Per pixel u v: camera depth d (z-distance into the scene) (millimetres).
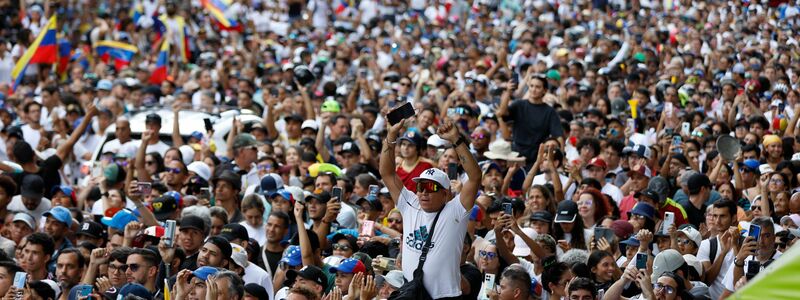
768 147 39000
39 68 63406
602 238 29250
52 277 31562
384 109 47562
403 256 24406
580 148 39656
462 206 24016
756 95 50750
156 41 72625
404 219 24516
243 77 61969
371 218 33562
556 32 73812
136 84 58406
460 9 89250
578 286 24766
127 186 39812
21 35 68188
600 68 58250
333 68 69375
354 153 41406
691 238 29844
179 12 75000
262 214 33406
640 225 31703
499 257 28641
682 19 74375
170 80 63531
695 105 49656
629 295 26844
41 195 37000
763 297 15797
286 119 45688
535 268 28828
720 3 75375
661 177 34000
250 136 40969
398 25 84875
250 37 79062
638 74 53188
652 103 50875
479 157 40469
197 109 50219
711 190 35750
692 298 25703
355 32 85625
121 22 81000
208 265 27984
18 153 40719
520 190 38188
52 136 49156
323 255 30594
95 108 43281
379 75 63219
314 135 45531
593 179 35156
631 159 38219
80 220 35875
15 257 33094
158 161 41812
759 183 36500
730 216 30500
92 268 29766
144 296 26359
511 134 42312
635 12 79938
